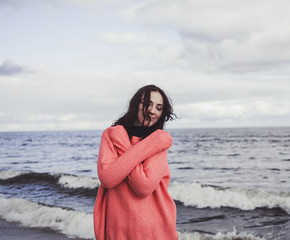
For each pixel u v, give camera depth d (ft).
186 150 129.80
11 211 21.15
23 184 37.68
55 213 19.81
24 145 205.05
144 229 4.60
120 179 4.45
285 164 70.49
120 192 4.76
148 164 4.50
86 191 31.99
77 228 17.12
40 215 19.69
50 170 65.77
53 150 149.07
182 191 27.48
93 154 118.93
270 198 24.17
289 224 18.45
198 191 27.27
